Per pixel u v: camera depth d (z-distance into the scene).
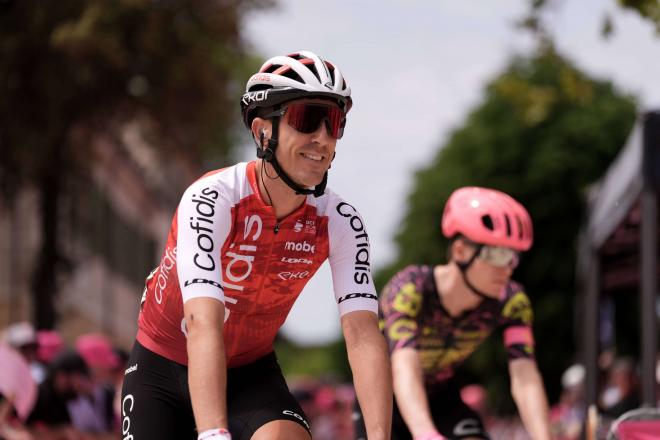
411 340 10.02
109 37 41.59
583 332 19.45
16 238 57.72
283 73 7.27
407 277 10.27
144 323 8.07
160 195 97.44
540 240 81.44
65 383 19.09
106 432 20.25
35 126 43.34
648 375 13.77
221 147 51.75
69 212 46.75
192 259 7.06
